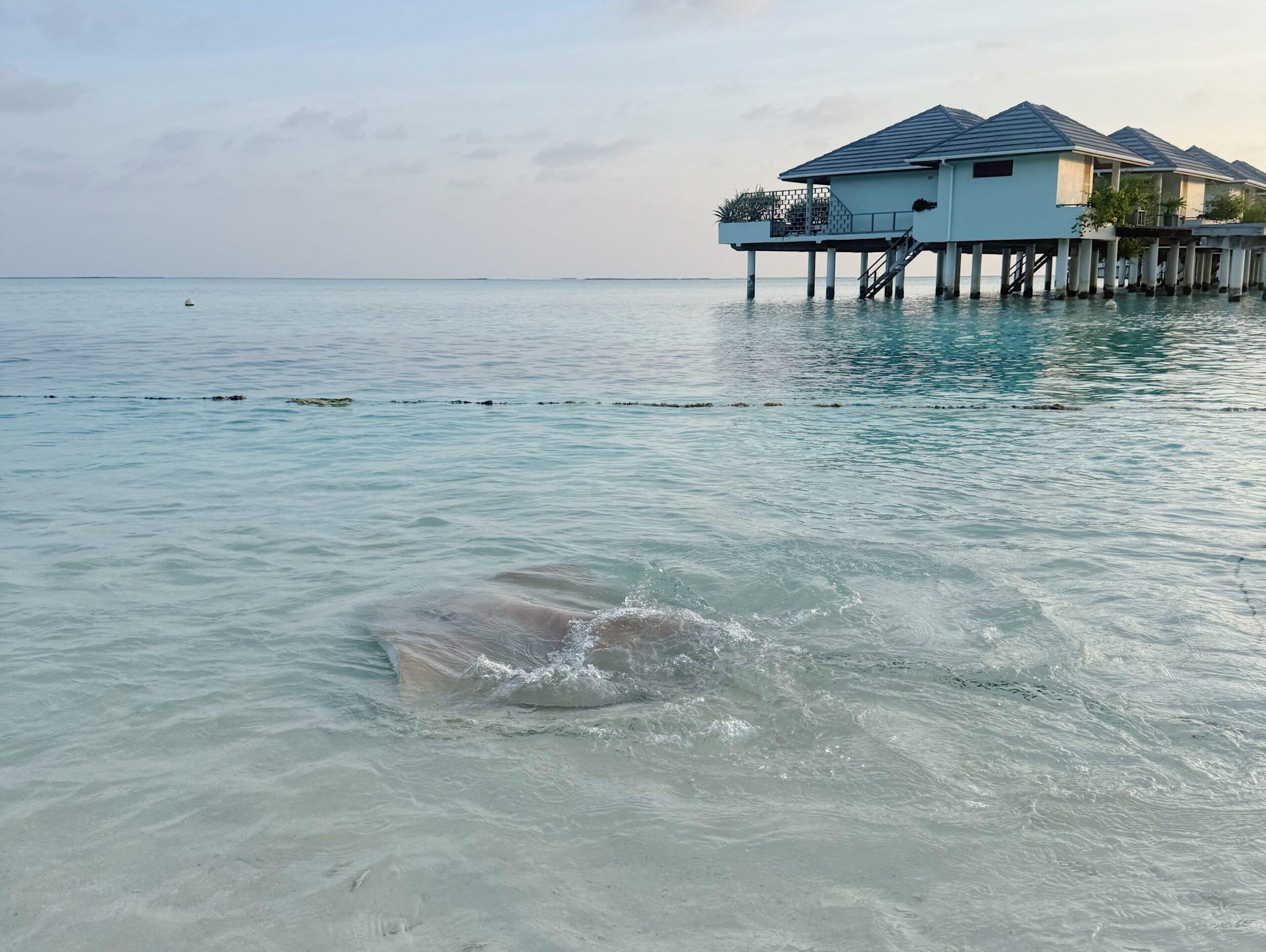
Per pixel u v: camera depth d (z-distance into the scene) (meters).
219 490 9.02
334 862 3.22
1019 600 5.73
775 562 6.52
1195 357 21.86
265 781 3.75
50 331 33.47
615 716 4.28
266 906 2.99
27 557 6.80
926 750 3.95
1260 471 9.50
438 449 11.18
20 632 5.34
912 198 46.25
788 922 2.90
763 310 48.75
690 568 6.45
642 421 13.36
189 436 12.09
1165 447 10.91
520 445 11.47
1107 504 8.12
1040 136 40.47
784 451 10.87
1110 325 32.03
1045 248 50.38
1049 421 12.92
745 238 50.41
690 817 3.47
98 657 5.00
